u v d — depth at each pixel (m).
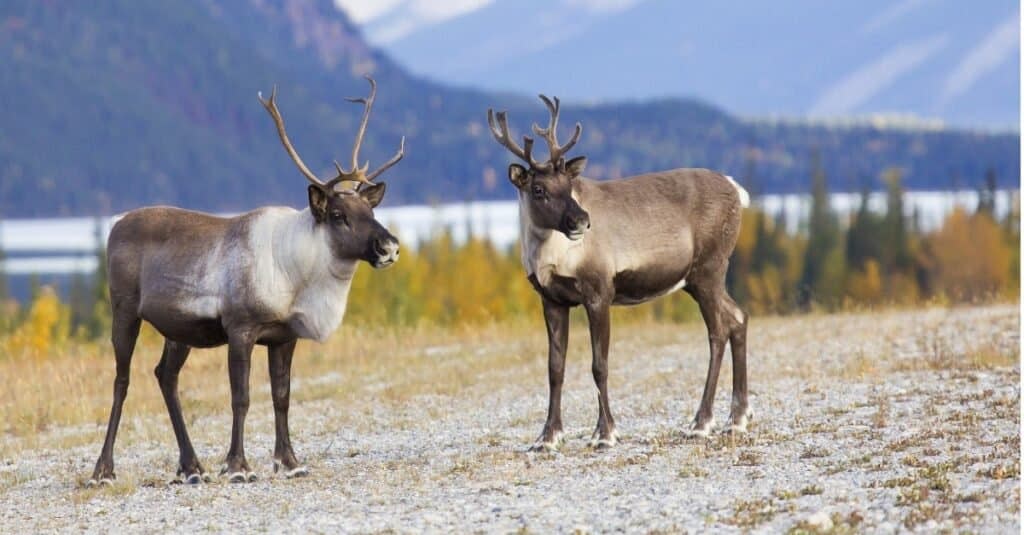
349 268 42.78
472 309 145.25
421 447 48.06
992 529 30.48
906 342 66.69
